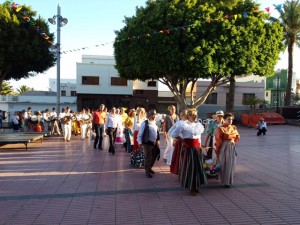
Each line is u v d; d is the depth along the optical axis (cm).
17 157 1113
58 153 1201
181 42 2125
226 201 606
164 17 2158
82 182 757
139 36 2105
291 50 3069
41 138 1570
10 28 2558
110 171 877
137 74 2364
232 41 2100
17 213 550
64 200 621
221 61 2117
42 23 2753
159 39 2130
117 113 1232
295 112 2920
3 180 782
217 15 2102
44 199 628
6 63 2670
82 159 1066
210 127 848
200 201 607
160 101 4219
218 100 3988
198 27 2067
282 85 4678
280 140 1638
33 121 1920
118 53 2419
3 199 629
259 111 3180
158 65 2183
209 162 746
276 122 2800
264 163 986
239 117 2981
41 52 2755
